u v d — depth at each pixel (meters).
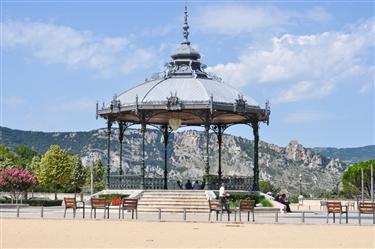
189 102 63.06
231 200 62.94
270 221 49.38
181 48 69.75
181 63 69.12
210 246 31.61
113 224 45.28
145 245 31.83
